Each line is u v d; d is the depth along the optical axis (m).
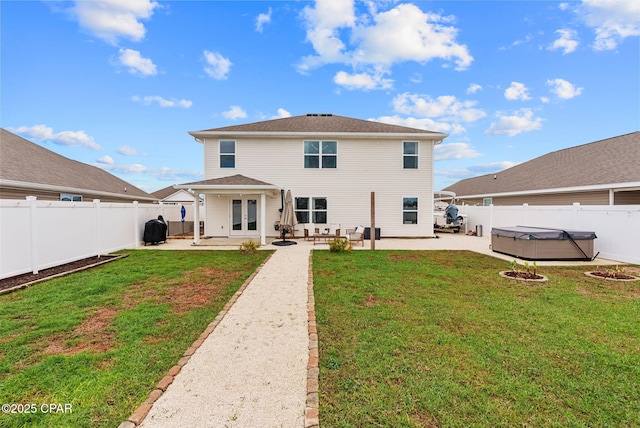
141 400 2.56
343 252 10.61
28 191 11.79
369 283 6.28
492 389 2.67
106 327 4.09
